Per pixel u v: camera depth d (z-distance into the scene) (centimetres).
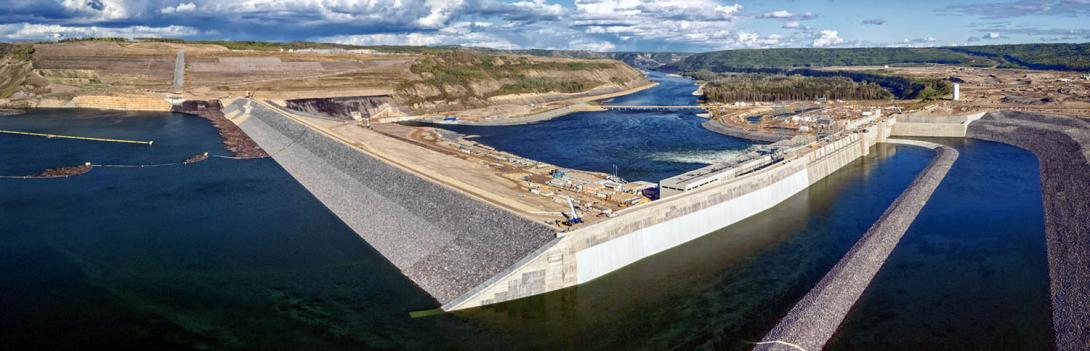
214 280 9938
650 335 8312
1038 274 10006
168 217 13188
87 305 9094
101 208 13838
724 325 8519
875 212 13675
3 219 13038
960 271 10181
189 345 8019
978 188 15500
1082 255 10131
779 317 8688
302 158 18325
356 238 11875
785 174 15038
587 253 9912
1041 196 14688
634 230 10750
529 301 9306
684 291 9619
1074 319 8219
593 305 9181
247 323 8569
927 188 15125
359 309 8975
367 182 14512
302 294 9438
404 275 10125
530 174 15300
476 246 10231
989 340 7969
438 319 8706
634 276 10181
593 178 15050
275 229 12406
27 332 8312
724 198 12738
